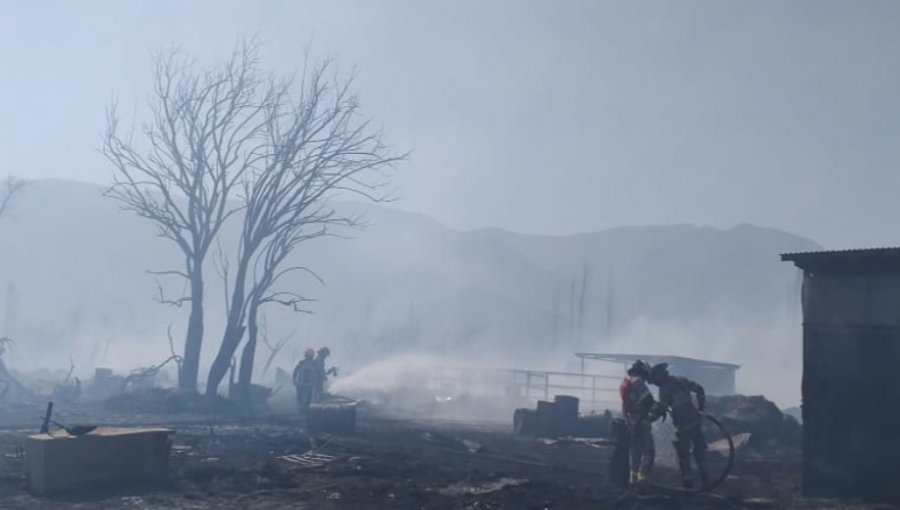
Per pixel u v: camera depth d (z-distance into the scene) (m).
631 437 12.81
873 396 12.73
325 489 12.41
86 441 11.84
